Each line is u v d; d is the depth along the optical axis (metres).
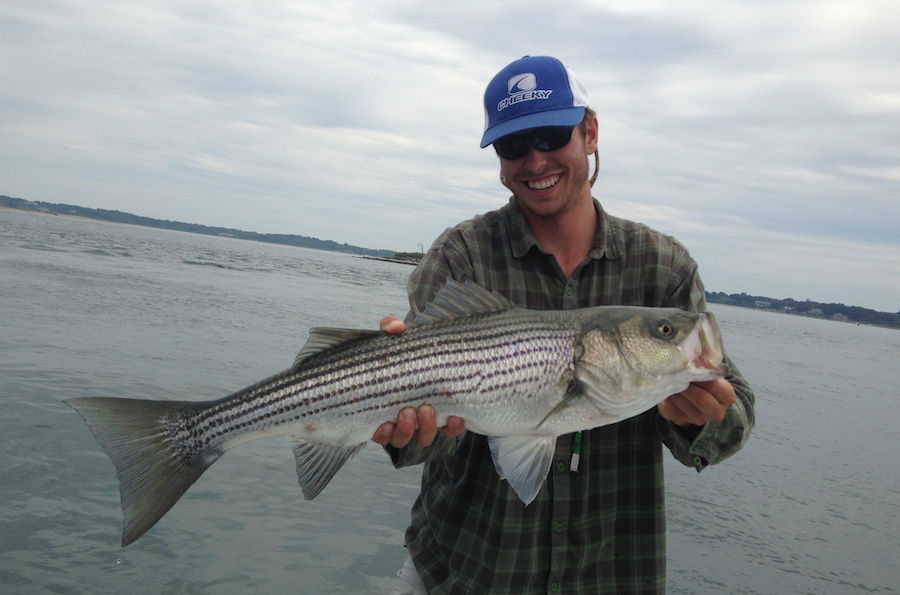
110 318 4.71
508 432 1.05
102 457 2.13
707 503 2.45
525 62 1.09
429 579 1.08
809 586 1.86
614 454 1.07
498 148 1.10
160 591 1.49
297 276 15.21
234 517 1.87
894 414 5.07
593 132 1.17
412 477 2.37
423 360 1.08
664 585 1.05
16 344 3.44
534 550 1.03
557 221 1.12
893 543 2.24
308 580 1.60
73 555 1.59
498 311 1.09
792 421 4.16
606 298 1.13
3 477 1.90
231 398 1.11
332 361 1.10
